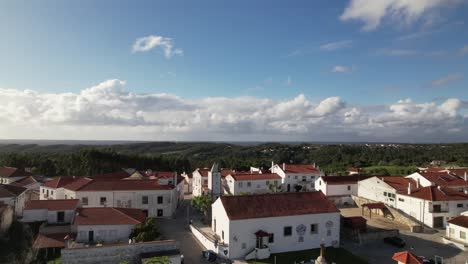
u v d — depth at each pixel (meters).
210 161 166.00
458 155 156.75
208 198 68.25
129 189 68.75
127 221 53.84
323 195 55.47
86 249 41.81
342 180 87.00
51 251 47.09
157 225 63.19
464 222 54.25
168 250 44.84
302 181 99.69
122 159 135.88
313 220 51.12
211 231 55.94
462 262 45.56
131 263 43.28
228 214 47.59
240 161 160.88
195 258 46.38
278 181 97.25
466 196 65.25
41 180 101.88
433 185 70.75
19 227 56.12
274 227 48.81
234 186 92.44
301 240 50.22
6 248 49.94
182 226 62.78
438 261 45.81
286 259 46.28
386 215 69.31
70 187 70.38
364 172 120.62
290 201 52.72
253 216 48.00
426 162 150.00
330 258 46.69
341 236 57.25
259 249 46.38
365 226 55.91
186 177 114.56
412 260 34.22
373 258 46.84
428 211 62.69
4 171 96.69
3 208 53.91
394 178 80.00
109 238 52.66
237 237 46.81
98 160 127.94
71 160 126.25
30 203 60.34
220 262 44.91
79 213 55.56
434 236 57.31
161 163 142.75
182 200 90.94
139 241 48.50
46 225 57.84
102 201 67.50
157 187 70.62
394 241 52.25
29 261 45.00
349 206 80.38
